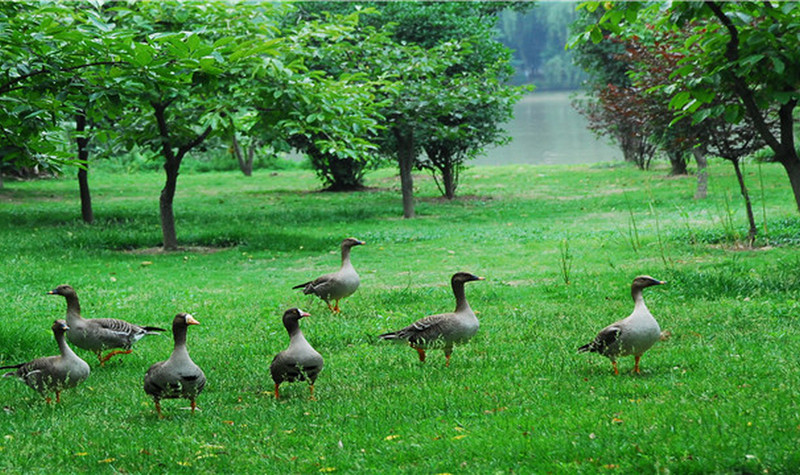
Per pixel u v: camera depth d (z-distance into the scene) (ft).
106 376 35.76
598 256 68.18
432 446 23.22
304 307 50.29
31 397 32.48
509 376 31.99
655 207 100.73
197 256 75.92
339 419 27.17
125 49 36.55
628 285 53.88
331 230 92.02
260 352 39.75
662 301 48.32
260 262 72.43
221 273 67.00
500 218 100.63
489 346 38.55
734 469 19.65
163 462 23.31
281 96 65.21
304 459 23.00
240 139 103.96
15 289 58.49
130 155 186.80
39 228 92.38
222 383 33.91
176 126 77.56
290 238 82.33
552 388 29.81
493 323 44.14
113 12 70.74
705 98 41.09
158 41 38.40
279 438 25.23
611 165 161.27
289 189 146.10
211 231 86.84
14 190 137.08
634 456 20.94
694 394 26.94
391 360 36.50
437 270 65.72
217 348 40.65
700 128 67.46
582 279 57.52
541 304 49.47
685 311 44.19
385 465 22.22
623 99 89.66
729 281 50.80
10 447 25.00
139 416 29.09
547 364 33.81
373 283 60.85
